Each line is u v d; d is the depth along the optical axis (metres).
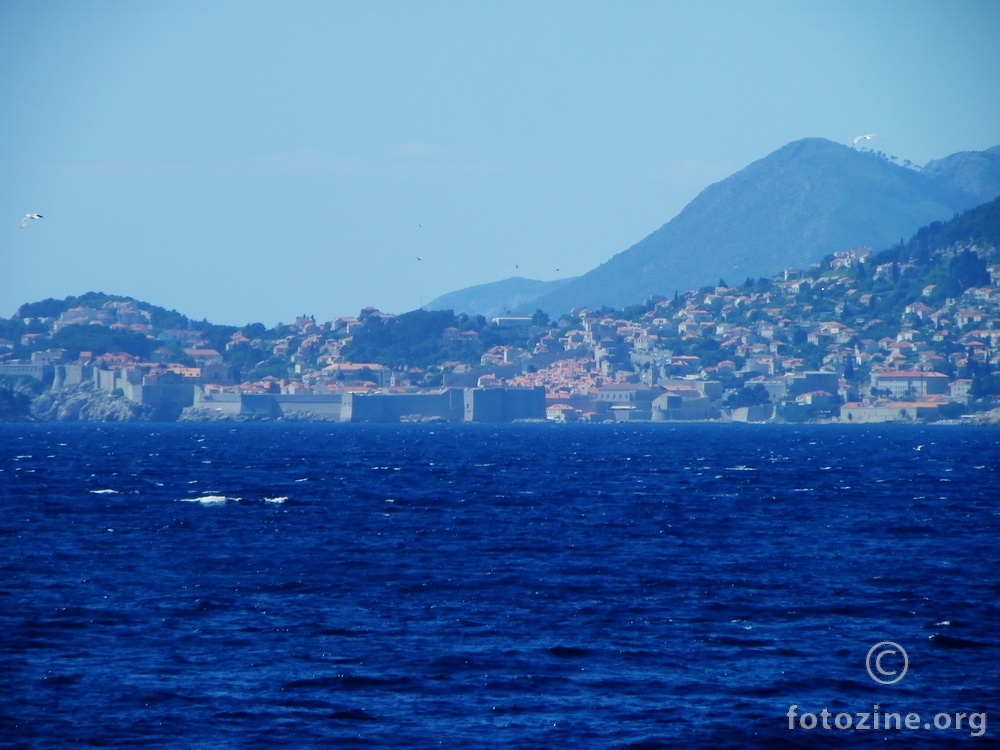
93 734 130.12
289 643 166.12
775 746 127.94
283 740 128.75
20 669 152.38
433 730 131.50
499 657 159.00
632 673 152.00
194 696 142.12
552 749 126.25
